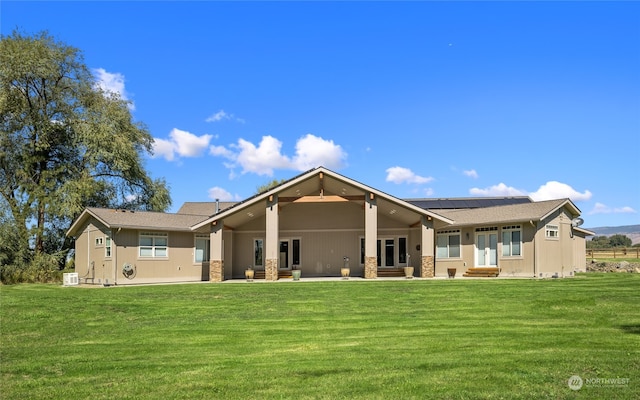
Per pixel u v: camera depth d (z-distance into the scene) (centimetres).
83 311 1717
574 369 860
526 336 1166
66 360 1087
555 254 2822
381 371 892
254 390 814
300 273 3117
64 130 3791
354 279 2814
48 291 2350
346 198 2861
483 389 770
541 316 1436
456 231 3172
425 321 1416
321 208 3341
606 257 4969
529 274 2764
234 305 1781
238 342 1225
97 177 3816
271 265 2866
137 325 1493
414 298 1822
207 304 1812
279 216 3350
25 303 1881
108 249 2891
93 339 1323
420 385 800
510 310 1542
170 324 1491
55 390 859
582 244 3388
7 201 3550
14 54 3503
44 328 1483
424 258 2856
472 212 3183
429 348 1073
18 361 1089
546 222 2789
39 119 3662
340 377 864
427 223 2875
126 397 805
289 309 1681
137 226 2891
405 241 3306
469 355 989
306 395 777
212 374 920
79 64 3828
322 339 1225
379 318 1486
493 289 1992
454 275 2881
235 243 3356
